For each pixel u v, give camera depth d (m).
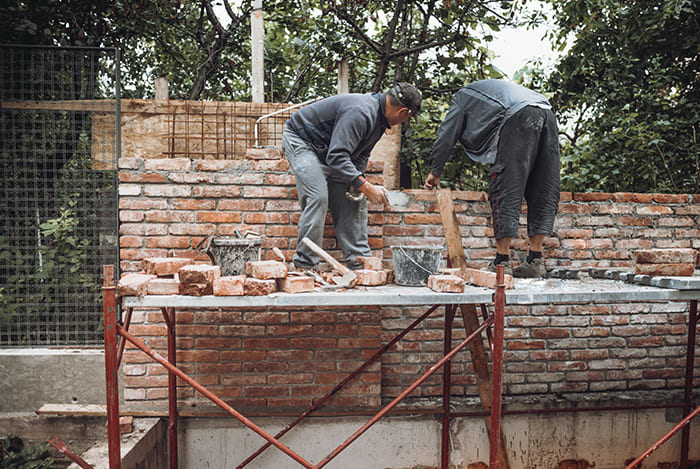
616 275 2.64
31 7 3.87
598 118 5.27
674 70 4.99
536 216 3.07
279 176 3.06
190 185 3.01
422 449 3.24
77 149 3.82
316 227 2.56
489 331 2.24
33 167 3.53
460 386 3.42
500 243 3.02
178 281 2.01
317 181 2.56
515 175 2.88
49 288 3.51
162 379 3.02
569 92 5.47
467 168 5.30
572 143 5.70
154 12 5.07
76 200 3.45
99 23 4.41
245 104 3.66
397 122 2.64
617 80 5.25
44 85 3.74
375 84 4.93
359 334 3.12
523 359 3.46
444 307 3.37
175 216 3.00
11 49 3.17
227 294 1.94
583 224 3.57
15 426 2.92
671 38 4.88
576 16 4.88
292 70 6.06
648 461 3.48
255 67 3.94
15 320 3.43
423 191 3.34
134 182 2.98
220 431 3.09
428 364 3.37
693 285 2.18
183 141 3.61
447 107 6.15
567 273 2.87
